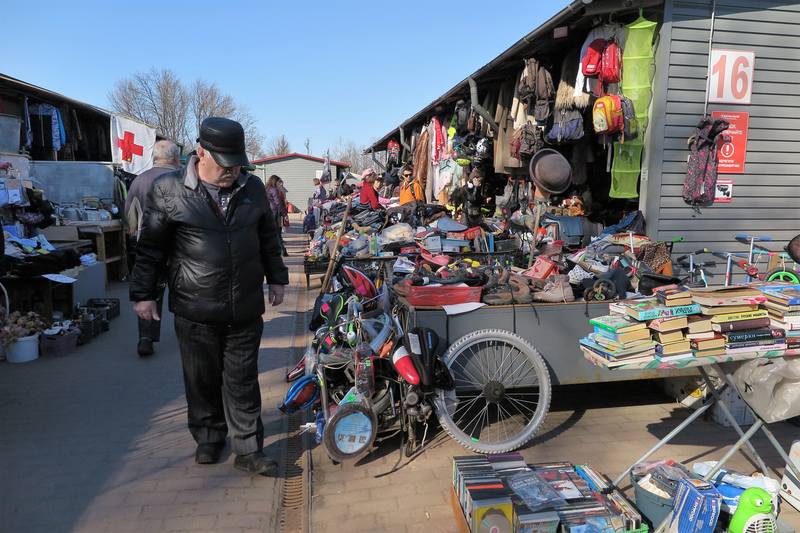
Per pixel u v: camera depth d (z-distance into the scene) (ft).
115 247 32.37
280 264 11.72
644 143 18.47
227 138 9.83
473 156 29.81
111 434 12.84
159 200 10.21
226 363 11.02
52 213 26.43
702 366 10.05
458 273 13.98
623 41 17.80
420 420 11.84
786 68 18.63
